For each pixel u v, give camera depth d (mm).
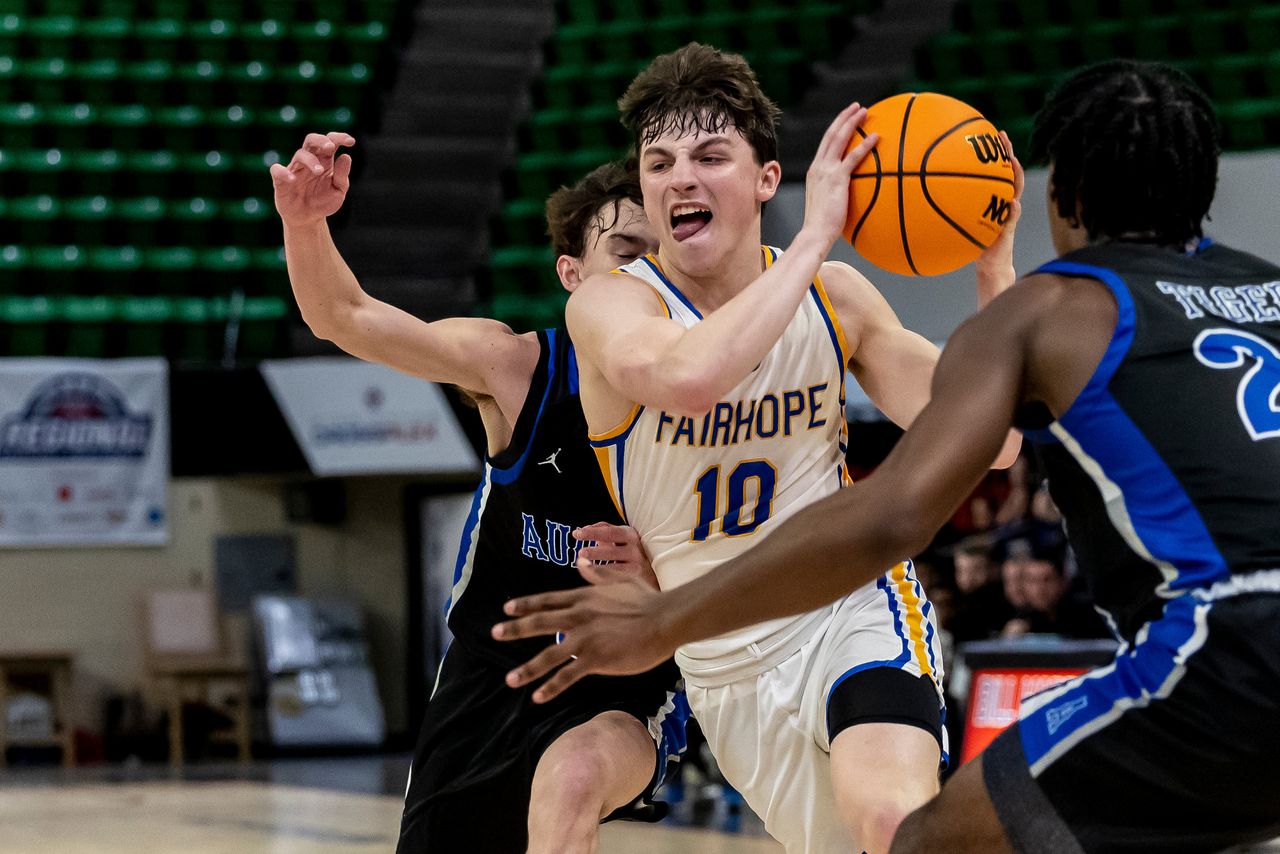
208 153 21156
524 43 24547
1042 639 10523
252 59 22156
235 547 19719
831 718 4242
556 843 4430
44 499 18109
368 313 4992
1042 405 3092
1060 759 3037
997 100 19547
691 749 13422
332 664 19109
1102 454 3020
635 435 4512
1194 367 3006
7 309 19172
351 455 17250
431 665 20094
